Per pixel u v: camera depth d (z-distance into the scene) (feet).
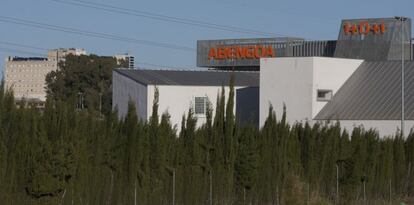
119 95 167.02
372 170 99.71
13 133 64.34
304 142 93.56
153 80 157.07
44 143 63.93
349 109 135.13
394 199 102.12
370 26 187.93
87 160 68.64
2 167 63.05
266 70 142.20
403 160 106.73
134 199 72.02
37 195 63.87
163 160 75.05
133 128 72.64
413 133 109.70
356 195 96.43
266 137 86.33
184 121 79.82
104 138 71.15
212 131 81.56
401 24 184.34
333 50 200.13
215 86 158.20
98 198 69.87
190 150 78.69
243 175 82.28
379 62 147.33
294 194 86.89
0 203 62.54
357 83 142.61
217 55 225.97
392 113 130.52
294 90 138.51
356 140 97.86
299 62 138.31
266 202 84.84
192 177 78.38
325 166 94.68
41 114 66.90
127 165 72.33
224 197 80.94
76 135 66.80
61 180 64.75
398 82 139.95
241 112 156.87
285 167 87.66
